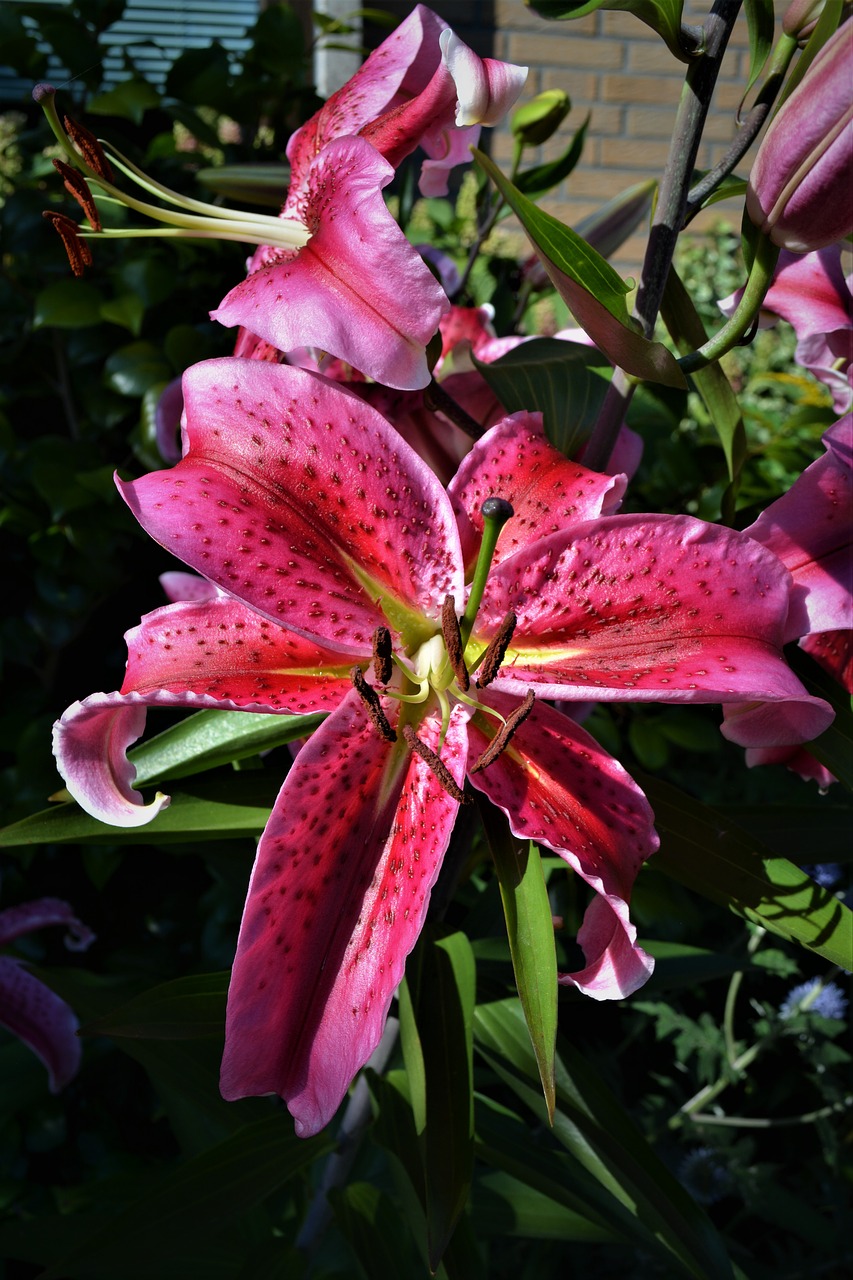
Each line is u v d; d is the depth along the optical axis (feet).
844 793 1.63
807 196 0.82
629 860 0.89
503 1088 2.61
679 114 0.99
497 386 1.08
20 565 2.45
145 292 2.22
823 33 0.80
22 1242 1.80
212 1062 1.77
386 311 0.80
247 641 0.92
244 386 0.87
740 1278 1.47
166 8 4.44
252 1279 1.58
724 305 1.23
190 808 1.15
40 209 2.33
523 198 0.80
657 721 2.47
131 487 0.84
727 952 2.63
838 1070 2.72
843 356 1.20
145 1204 1.38
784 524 0.93
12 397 2.45
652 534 0.89
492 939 1.58
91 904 2.62
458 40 0.87
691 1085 2.86
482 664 0.91
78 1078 2.52
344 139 0.87
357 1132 1.60
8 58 2.29
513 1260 2.32
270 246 1.09
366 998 0.83
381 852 0.88
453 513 0.92
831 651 1.06
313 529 0.88
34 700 2.49
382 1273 1.52
